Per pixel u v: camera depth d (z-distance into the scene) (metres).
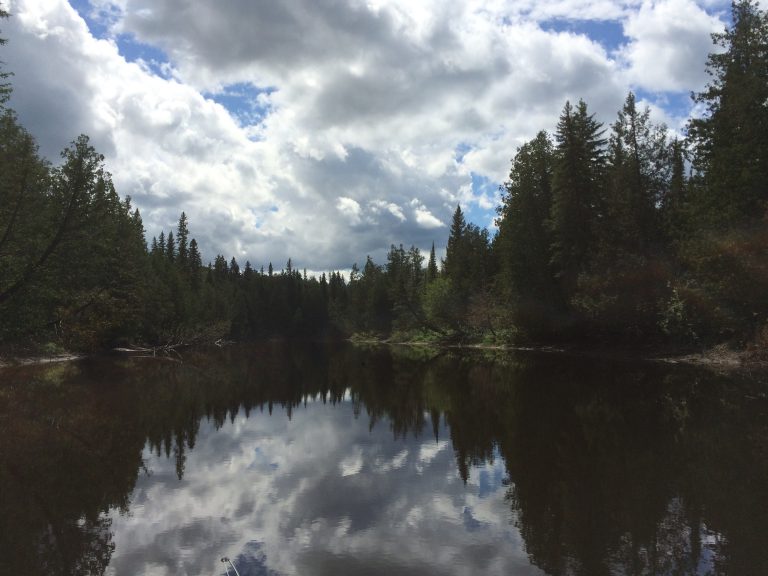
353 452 11.45
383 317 97.12
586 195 37.34
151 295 55.16
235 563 5.95
